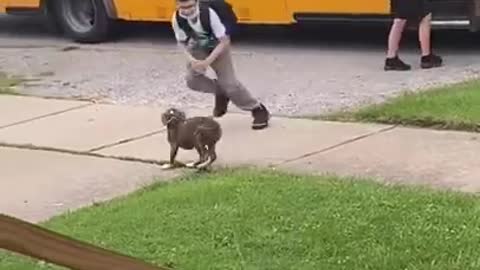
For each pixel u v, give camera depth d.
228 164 8.96
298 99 11.84
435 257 6.23
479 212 6.93
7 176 9.16
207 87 10.41
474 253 6.25
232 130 10.27
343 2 14.02
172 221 7.24
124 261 3.24
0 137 10.66
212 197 7.68
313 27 16.69
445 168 8.38
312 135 9.88
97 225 7.32
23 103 12.42
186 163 9.02
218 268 6.34
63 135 10.59
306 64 14.09
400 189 7.66
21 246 3.09
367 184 7.84
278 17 14.67
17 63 15.72
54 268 6.53
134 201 7.88
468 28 13.38
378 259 6.25
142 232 7.06
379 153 9.01
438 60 13.28
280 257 6.46
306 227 6.86
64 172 9.16
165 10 15.84
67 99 12.59
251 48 15.55
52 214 7.91
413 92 11.41
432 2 13.33
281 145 9.55
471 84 11.66
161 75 14.01
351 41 15.70
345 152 9.12
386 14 13.72
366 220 6.91
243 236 6.83
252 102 10.26
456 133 9.53
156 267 3.35
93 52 16.30
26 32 18.83
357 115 10.46
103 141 10.21
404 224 6.79
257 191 7.75
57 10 17.44
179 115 8.87
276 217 7.12
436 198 7.31
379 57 14.30
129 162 9.34
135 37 17.41
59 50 16.72
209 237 6.88
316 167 8.65
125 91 13.02
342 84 12.55
